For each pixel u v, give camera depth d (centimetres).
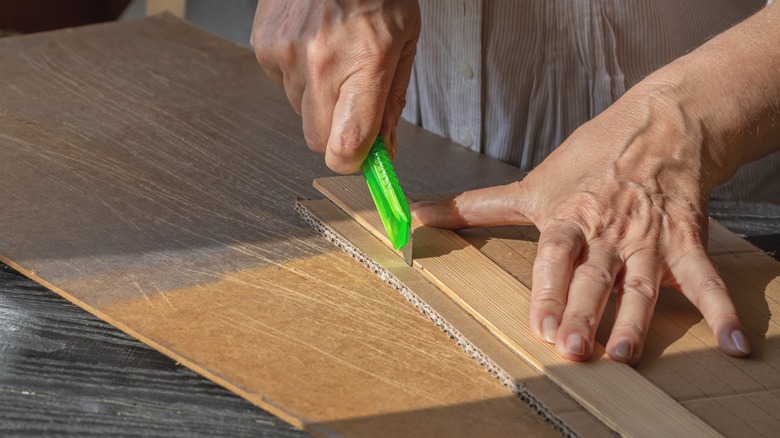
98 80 144
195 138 129
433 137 138
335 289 95
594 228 92
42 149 121
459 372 83
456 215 104
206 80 148
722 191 142
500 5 129
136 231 103
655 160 97
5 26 254
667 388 81
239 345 84
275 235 105
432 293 93
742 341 85
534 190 101
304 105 99
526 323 88
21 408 76
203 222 107
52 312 90
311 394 78
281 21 99
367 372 82
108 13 271
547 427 77
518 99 135
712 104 100
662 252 92
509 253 102
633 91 103
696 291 89
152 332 85
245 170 121
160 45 159
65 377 81
